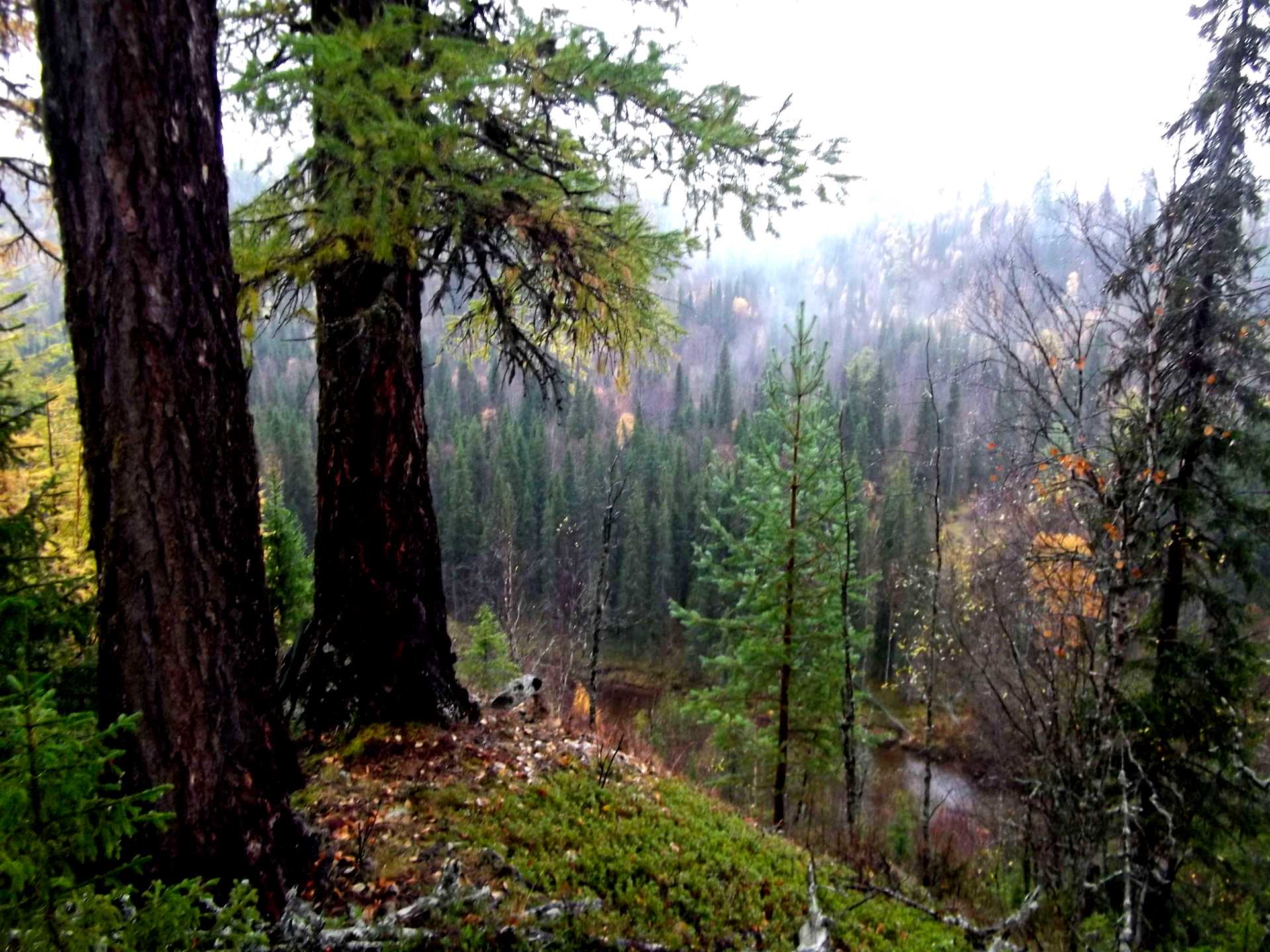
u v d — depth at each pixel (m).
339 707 5.53
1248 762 8.06
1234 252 6.37
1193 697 7.88
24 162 3.94
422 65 4.04
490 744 5.89
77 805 1.98
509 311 6.06
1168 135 6.95
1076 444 6.31
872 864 8.11
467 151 4.36
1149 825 7.54
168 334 2.75
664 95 4.48
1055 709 6.07
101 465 2.77
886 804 15.45
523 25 4.44
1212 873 8.06
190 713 2.89
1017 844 9.30
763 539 11.30
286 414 41.00
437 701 5.90
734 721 11.26
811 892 4.66
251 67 3.30
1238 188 6.27
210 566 2.93
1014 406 7.75
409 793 4.88
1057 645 6.65
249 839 3.08
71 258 2.70
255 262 4.24
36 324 6.73
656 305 6.02
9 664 2.85
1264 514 7.60
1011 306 6.93
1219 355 6.86
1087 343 6.68
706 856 5.36
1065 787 5.68
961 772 17.08
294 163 4.18
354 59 3.43
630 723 14.38
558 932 3.74
